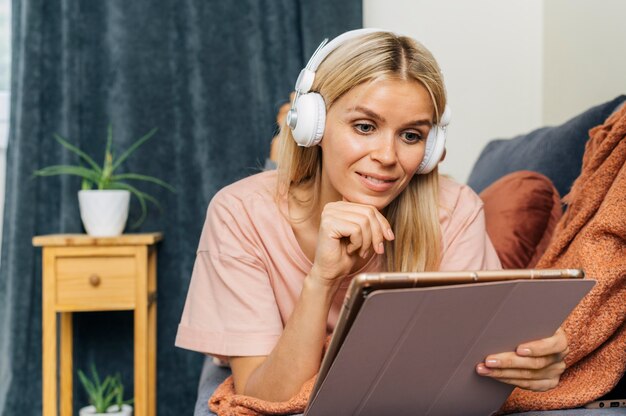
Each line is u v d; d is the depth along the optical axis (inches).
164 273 97.7
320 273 35.7
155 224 97.4
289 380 36.6
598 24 77.1
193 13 96.4
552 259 44.6
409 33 99.5
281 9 96.9
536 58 98.1
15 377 93.2
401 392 30.6
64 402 92.2
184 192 97.1
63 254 83.3
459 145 100.3
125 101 96.0
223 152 96.7
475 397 32.9
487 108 99.8
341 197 41.6
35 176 94.0
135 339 84.2
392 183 36.3
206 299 42.8
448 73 99.9
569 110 86.4
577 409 37.2
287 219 43.6
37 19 93.5
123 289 84.3
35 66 93.4
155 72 96.7
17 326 93.0
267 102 96.8
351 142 35.5
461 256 44.2
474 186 76.0
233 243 42.9
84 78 96.2
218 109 96.8
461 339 29.0
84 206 87.6
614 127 44.8
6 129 102.9
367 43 35.4
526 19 98.9
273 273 43.5
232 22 97.0
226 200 44.4
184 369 97.1
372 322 26.1
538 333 31.3
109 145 93.0
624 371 38.0
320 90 37.0
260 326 40.8
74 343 97.2
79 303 83.7
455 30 99.7
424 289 25.4
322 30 95.3
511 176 63.9
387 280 25.5
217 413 39.1
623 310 37.7
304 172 43.4
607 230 39.4
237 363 40.8
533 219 58.7
